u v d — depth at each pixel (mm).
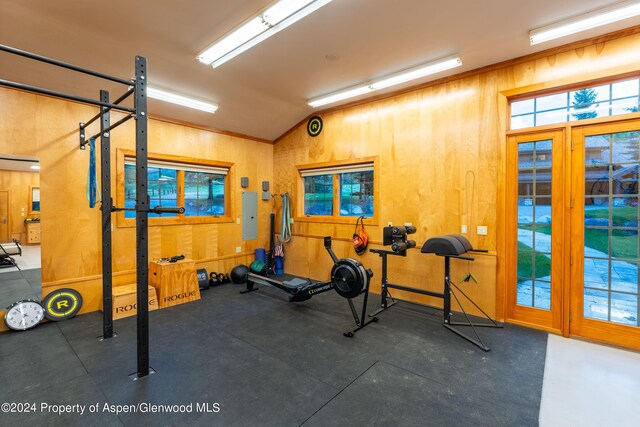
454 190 3877
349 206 5211
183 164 4918
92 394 2205
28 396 2178
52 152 3586
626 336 2924
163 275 4109
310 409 2055
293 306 4156
